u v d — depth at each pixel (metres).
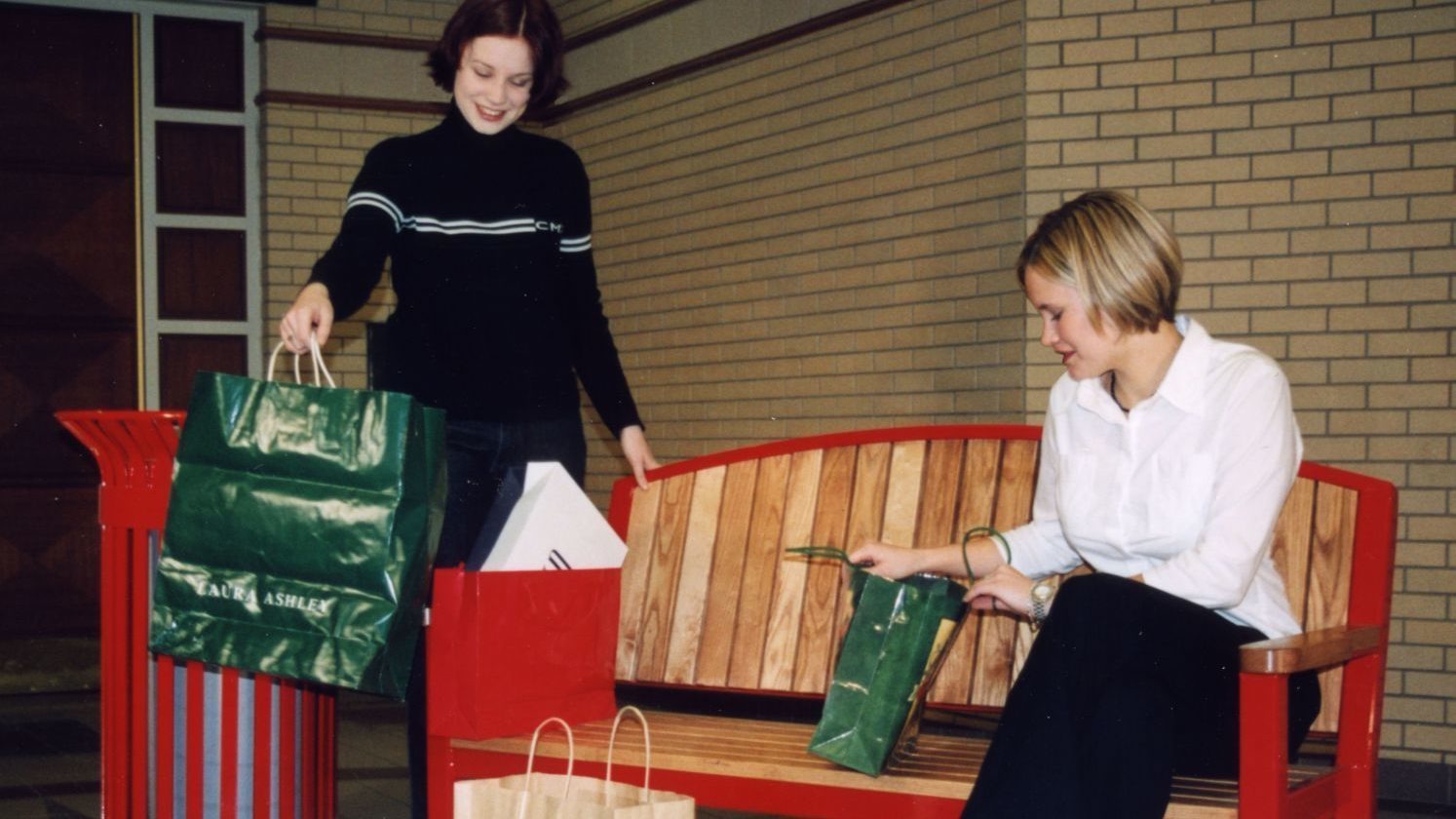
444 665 2.64
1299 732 2.30
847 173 6.09
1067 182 5.17
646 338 7.36
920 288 5.73
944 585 2.36
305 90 7.65
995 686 2.77
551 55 2.85
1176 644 2.10
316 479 2.34
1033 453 2.81
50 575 7.25
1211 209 4.98
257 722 2.83
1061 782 1.97
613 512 3.25
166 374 7.53
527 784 2.29
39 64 7.28
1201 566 2.22
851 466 3.01
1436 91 4.65
